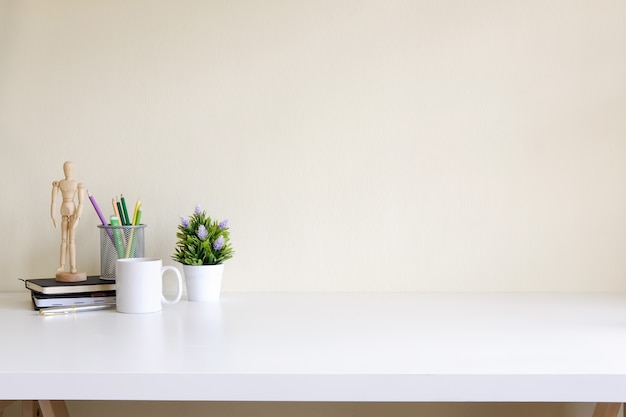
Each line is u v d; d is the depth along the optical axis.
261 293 1.80
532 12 1.79
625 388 1.05
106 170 1.81
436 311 1.55
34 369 1.08
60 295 1.55
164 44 1.80
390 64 1.79
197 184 1.81
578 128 1.79
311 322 1.43
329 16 1.79
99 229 1.81
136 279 1.52
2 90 1.81
